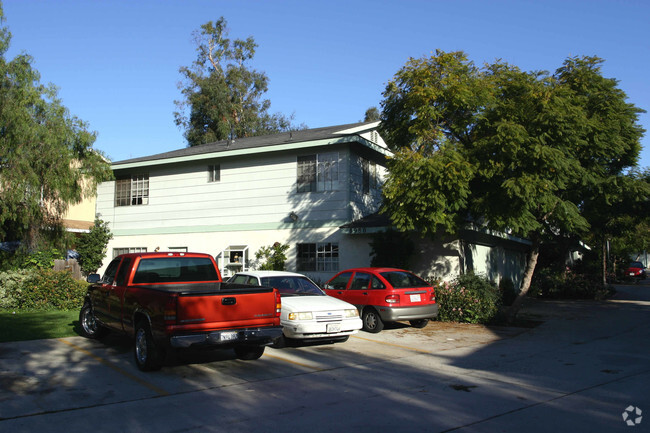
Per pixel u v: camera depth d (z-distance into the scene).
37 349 9.48
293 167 19.14
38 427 5.41
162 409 6.08
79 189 18.23
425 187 11.82
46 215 18.39
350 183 18.08
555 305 19.33
